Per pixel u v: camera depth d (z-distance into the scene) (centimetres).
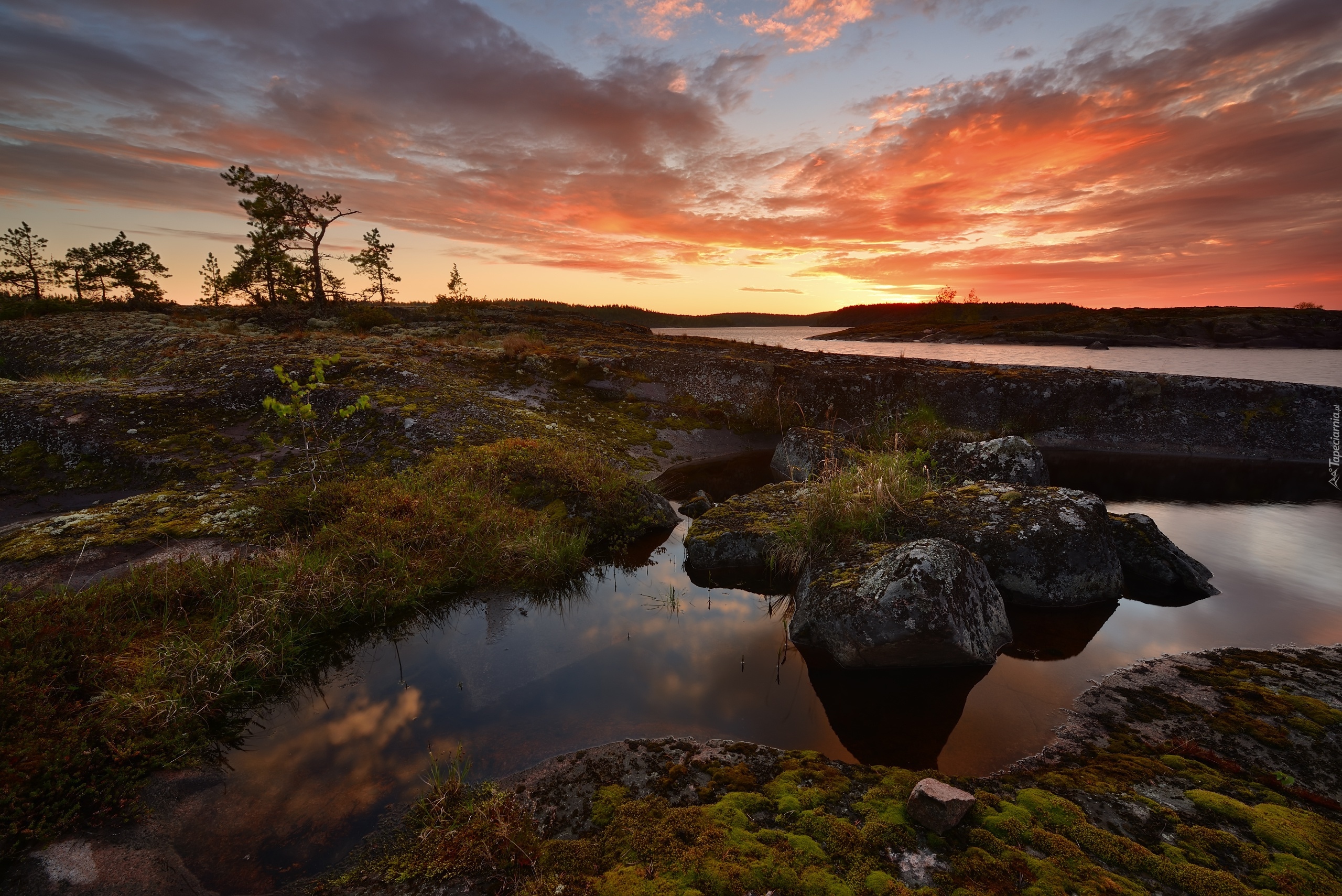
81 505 369
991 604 255
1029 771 173
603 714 203
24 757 152
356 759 179
